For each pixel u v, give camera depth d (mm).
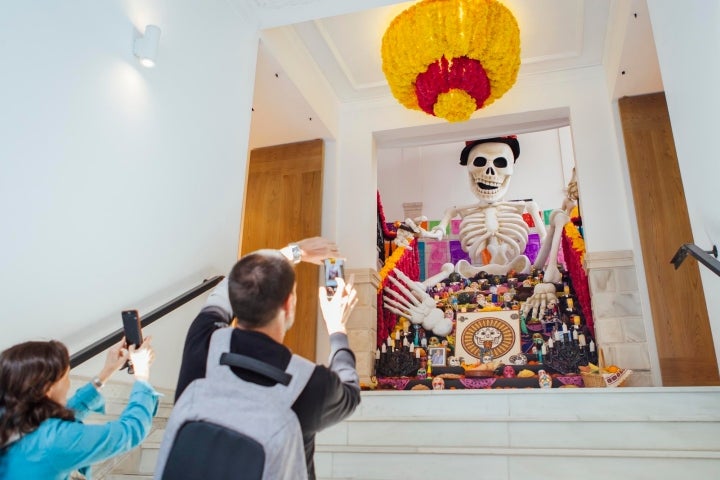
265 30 4656
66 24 2502
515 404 3178
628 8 4309
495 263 7082
